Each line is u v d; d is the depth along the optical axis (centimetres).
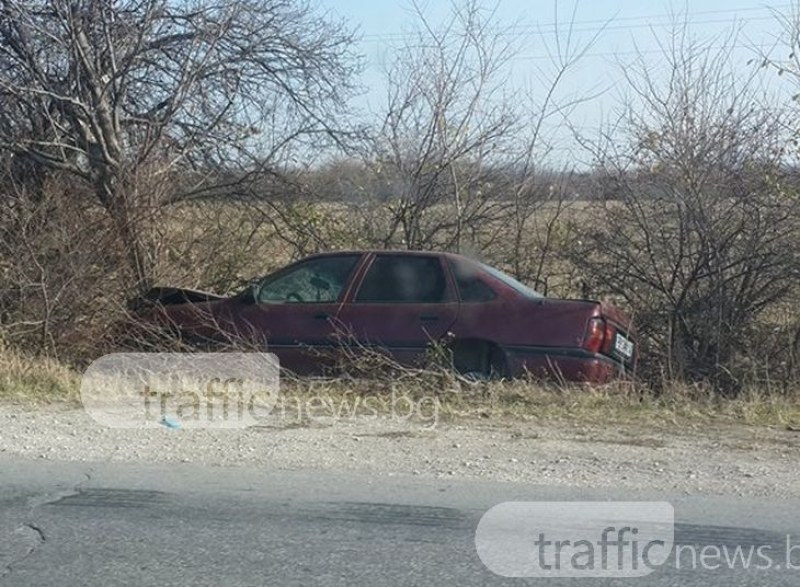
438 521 652
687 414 948
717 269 1319
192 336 1142
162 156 1437
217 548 606
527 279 1450
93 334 1212
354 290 1105
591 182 1407
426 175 1512
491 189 1499
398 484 731
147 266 1317
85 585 552
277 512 670
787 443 840
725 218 1317
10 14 1391
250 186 1501
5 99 1458
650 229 1358
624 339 1101
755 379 1202
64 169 1415
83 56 1406
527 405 968
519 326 1055
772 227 1299
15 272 1234
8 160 1365
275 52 1583
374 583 554
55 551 602
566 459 792
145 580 558
